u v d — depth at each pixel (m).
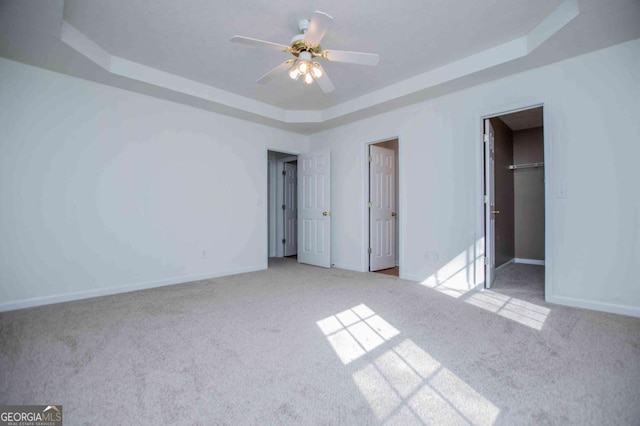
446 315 2.55
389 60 3.06
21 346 1.98
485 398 1.44
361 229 4.46
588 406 1.37
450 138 3.51
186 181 3.84
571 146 2.71
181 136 3.79
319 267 4.81
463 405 1.39
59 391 1.50
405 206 3.91
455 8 2.28
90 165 3.14
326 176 4.78
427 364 1.76
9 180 2.72
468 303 2.88
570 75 2.71
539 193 5.02
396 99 3.66
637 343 1.97
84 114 3.10
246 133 4.45
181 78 3.43
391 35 2.63
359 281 3.82
